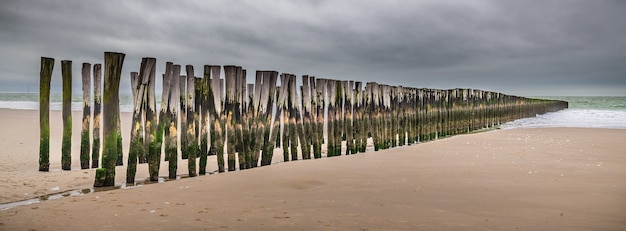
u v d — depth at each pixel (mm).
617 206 4867
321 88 9703
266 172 7176
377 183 6230
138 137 6832
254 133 8195
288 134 9031
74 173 7309
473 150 10391
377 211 4648
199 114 9820
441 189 5793
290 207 4832
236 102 7855
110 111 6406
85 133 7742
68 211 4629
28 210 4672
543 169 7480
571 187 5895
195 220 4281
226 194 5527
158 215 4473
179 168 8195
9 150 9523
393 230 3977
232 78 7762
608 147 10930
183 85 9156
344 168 7613
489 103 22766
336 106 10219
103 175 6375
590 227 4074
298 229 3992
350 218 4371
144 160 8469
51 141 11117
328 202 5074
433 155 9453
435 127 15969
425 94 15273
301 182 6266
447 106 17312
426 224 4172
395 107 12914
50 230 3949
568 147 10945
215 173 7820
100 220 4270
